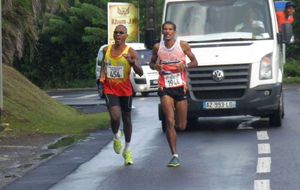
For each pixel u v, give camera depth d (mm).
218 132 22234
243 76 21797
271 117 22828
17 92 28281
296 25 63656
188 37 22812
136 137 21641
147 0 41969
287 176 14742
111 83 16734
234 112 21984
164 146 19594
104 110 33438
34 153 19141
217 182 14398
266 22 22734
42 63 67562
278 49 22672
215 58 21875
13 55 31703
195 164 16547
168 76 16734
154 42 22984
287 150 18016
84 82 66188
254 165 16078
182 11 23312
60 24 65188
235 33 22703
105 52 16859
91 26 65438
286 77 59750
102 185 14594
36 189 14359
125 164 16828
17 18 30312
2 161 17891
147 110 31391
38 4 31656
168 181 14734
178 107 16906
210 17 23031
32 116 26000
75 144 20562
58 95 50562
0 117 24484
